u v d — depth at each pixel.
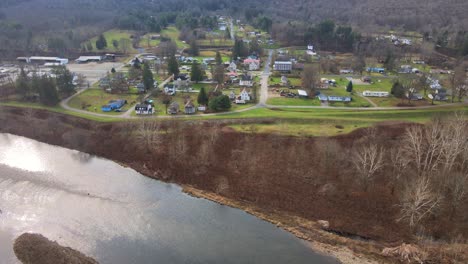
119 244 63.53
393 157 87.62
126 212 72.94
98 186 82.44
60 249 59.41
